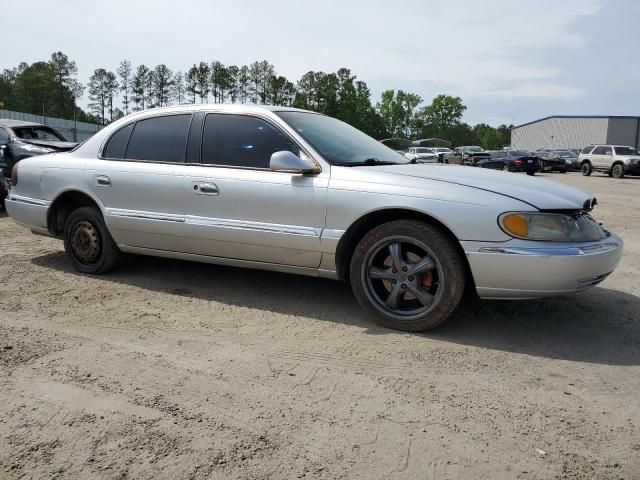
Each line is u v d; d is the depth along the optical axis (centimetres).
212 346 344
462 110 12719
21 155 1083
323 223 383
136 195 459
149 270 523
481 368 315
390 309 375
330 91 10706
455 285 349
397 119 12444
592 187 2036
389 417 259
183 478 212
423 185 361
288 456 227
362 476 215
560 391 288
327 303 433
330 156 400
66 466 219
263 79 12131
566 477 216
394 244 367
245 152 423
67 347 337
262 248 408
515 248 332
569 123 7606
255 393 281
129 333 364
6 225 786
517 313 412
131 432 243
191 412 261
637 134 7281
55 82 11844
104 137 495
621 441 242
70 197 512
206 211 427
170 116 466
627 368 319
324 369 311
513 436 244
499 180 377
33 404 266
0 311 401
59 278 495
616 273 551
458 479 214
